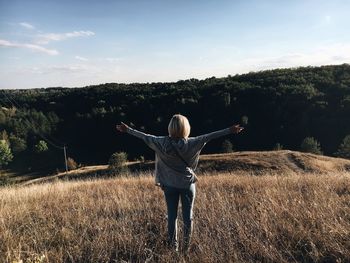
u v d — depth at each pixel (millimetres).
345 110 70438
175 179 3883
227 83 93500
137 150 84000
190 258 3666
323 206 4992
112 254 3992
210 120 79812
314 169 30672
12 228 4996
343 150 55938
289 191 6496
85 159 85188
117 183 10094
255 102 80250
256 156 35219
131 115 87125
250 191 6918
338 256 3609
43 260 3707
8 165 88000
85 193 8133
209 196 6402
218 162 34469
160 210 5648
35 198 7535
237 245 3988
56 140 90375
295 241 4059
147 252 3963
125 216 5355
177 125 3816
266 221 4504
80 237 4363
